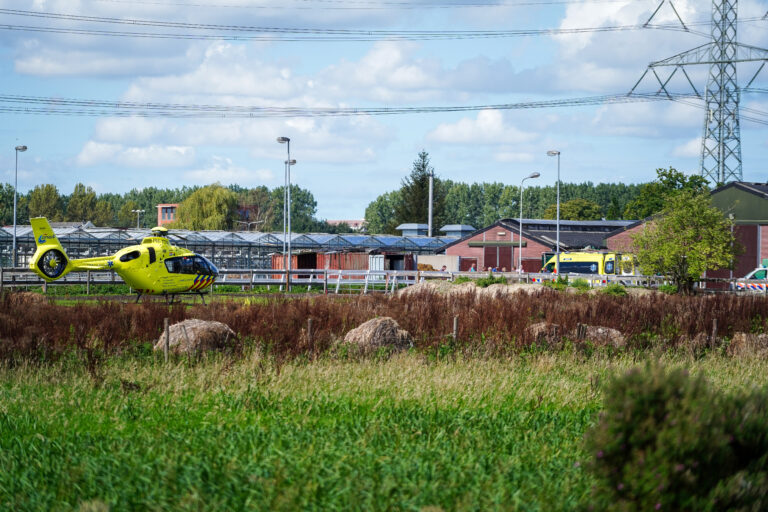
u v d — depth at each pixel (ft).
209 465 100.53
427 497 90.99
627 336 253.24
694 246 472.85
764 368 208.74
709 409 82.43
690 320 286.46
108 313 254.47
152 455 108.06
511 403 154.30
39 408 142.92
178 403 147.74
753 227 638.94
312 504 88.07
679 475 79.77
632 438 82.38
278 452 105.60
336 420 130.93
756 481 81.66
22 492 95.40
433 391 158.92
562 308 300.81
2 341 198.18
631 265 526.16
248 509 87.92
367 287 572.10
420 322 254.68
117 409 142.10
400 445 114.21
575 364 208.33
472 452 110.32
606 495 84.94
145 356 201.98
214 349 207.00
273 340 220.02
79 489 94.79
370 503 88.33
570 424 133.08
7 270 466.29
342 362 199.31
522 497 92.48
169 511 87.86
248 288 553.23
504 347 224.74
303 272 554.05
